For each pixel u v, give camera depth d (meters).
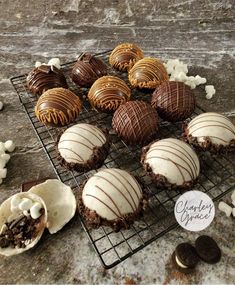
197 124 0.39
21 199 0.35
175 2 0.66
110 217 0.32
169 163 0.35
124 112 0.41
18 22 0.69
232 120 0.47
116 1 0.67
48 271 0.32
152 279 0.32
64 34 0.67
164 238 0.35
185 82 0.52
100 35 0.66
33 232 0.34
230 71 0.56
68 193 0.37
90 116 0.48
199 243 0.33
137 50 0.54
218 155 0.42
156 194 0.38
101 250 0.34
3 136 0.46
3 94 0.53
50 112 0.43
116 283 0.32
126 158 0.42
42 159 0.43
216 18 0.67
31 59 0.60
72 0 0.67
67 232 0.35
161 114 0.44
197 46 0.62
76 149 0.38
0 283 0.32
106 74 0.51
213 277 0.32
